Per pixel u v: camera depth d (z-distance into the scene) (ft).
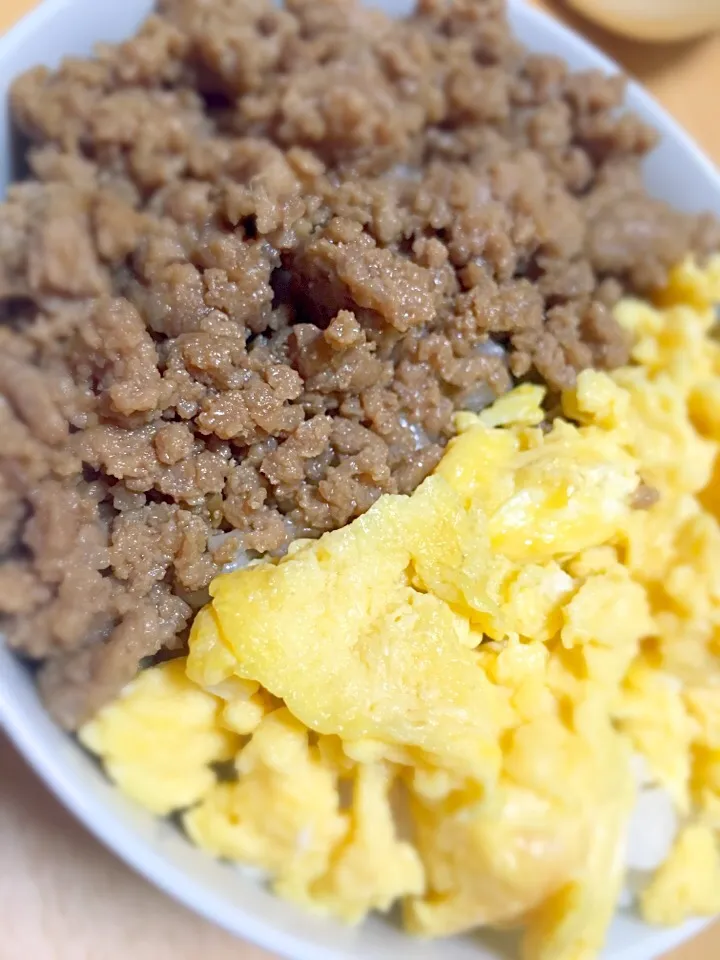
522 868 0.34
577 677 0.38
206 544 0.34
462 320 0.38
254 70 0.40
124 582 0.33
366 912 0.35
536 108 0.45
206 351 0.34
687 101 0.53
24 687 0.30
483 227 0.39
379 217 0.38
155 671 0.34
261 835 0.34
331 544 0.35
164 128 0.38
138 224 0.36
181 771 0.34
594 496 0.39
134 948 0.41
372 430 0.37
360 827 0.35
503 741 0.36
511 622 0.37
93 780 0.31
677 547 0.41
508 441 0.40
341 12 0.42
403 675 0.34
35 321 0.33
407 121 0.41
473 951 0.36
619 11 0.52
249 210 0.36
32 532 0.31
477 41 0.44
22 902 0.40
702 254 0.44
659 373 0.44
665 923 0.38
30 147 0.37
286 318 0.37
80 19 0.37
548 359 0.40
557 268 0.41
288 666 0.33
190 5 0.40
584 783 0.36
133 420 0.33
